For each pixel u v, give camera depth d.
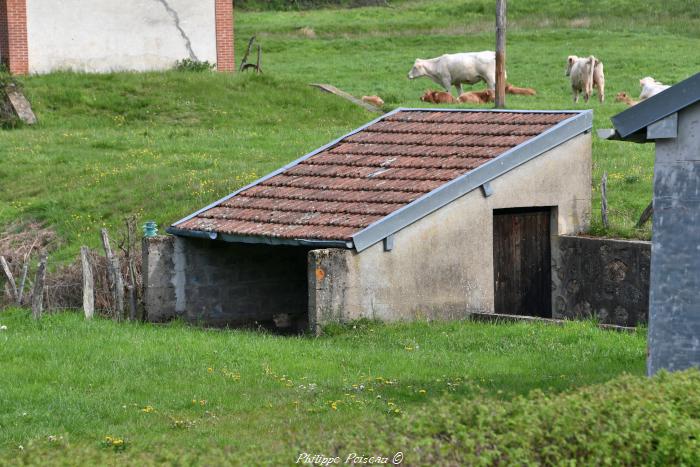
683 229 13.98
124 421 14.19
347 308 20.14
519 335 18.81
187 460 10.39
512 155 22.06
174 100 40.12
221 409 14.59
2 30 42.56
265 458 10.13
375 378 15.90
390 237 20.48
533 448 9.85
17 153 34.03
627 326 21.62
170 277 22.66
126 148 34.59
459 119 24.91
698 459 9.74
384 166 23.22
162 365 17.00
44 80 40.91
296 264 24.34
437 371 16.39
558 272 23.33
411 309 20.92
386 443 10.04
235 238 21.64
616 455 9.77
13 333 19.34
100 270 22.66
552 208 23.27
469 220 21.59
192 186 29.55
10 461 10.79
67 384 15.94
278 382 15.93
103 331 19.64
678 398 10.87
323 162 24.36
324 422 13.53
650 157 31.05
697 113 13.83
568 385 14.91
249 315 23.73
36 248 27.06
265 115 39.28
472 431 9.98
